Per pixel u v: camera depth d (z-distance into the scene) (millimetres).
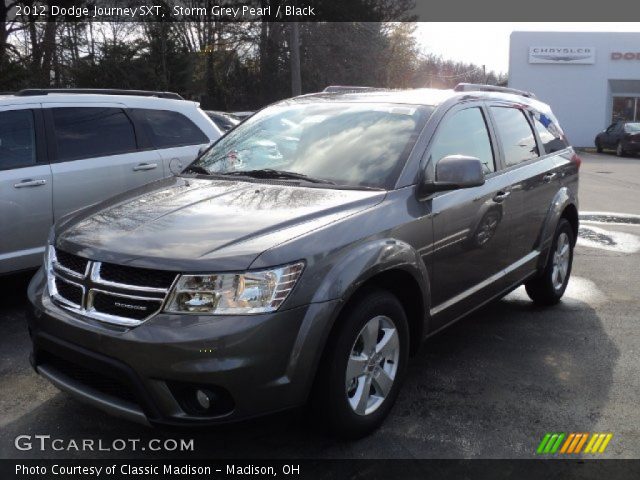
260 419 2895
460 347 4789
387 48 37969
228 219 3234
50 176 5605
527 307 5832
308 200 3496
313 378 3018
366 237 3299
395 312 3482
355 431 3301
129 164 6180
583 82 33938
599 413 3754
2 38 22469
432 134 4027
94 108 6133
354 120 4289
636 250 8234
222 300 2824
